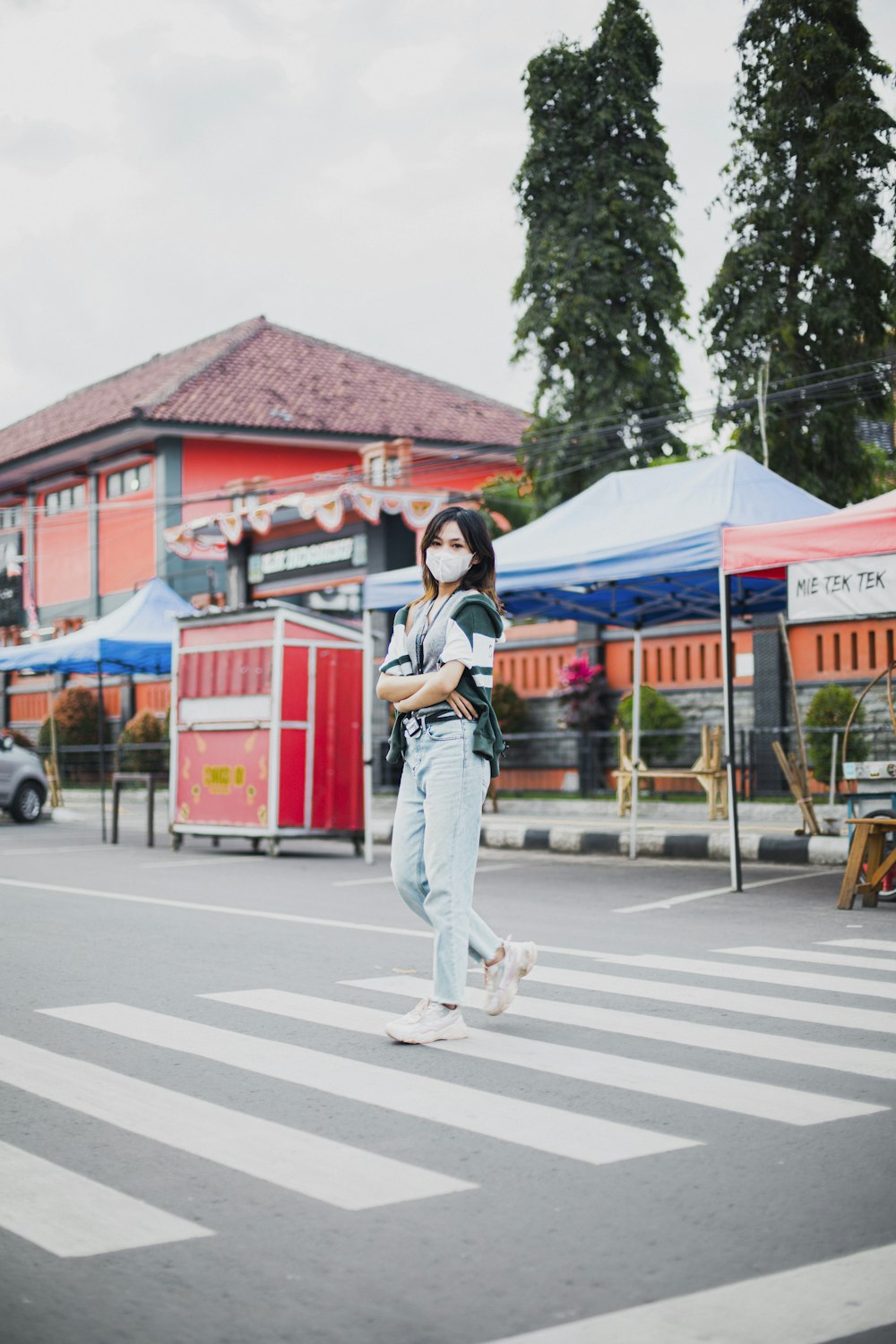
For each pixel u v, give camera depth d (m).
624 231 22.45
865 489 19.97
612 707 20.28
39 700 34.09
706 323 19.81
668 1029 5.57
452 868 5.34
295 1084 4.75
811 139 19.39
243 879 11.96
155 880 11.90
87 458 35.16
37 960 7.40
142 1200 3.60
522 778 21.55
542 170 22.55
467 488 34.16
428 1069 4.94
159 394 32.69
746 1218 3.45
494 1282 3.07
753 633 18.20
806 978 6.73
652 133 22.59
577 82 22.58
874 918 9.04
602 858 13.69
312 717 14.15
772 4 19.25
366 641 14.05
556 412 22.47
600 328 21.69
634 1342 2.77
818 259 18.97
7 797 21.06
